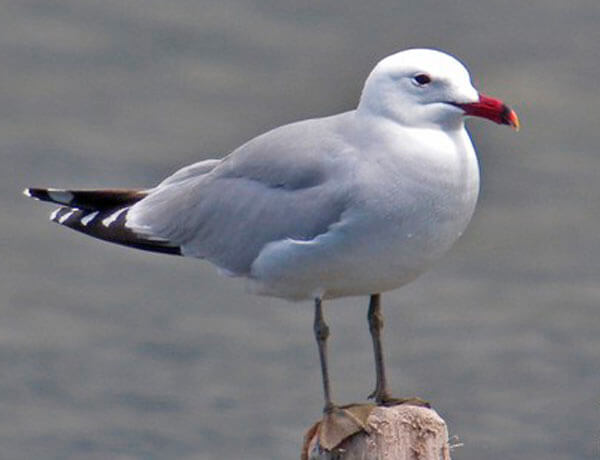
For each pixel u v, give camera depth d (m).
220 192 9.39
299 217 8.85
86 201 10.16
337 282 8.87
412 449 8.23
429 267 8.84
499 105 8.53
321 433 8.38
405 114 8.62
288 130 9.15
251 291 9.38
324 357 8.88
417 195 8.49
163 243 9.74
